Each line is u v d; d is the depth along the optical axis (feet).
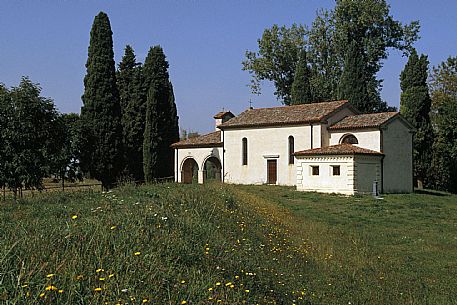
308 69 231.50
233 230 54.65
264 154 161.27
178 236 40.27
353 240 71.97
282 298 37.32
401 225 87.71
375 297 45.65
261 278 39.22
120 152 157.28
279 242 59.16
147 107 185.26
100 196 65.36
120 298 25.84
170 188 77.20
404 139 146.82
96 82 155.84
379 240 73.67
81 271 28.35
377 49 218.38
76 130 138.51
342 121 151.64
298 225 78.84
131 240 35.17
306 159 135.13
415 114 179.63
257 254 48.60
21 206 56.70
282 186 152.05
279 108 170.40
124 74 205.46
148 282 28.91
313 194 127.34
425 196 136.26
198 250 38.24
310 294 42.24
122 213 45.85
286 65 240.94
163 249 35.70
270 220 72.54
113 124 156.25
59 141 127.24
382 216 96.89
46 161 118.83
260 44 242.99
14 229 37.73
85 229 37.04
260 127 162.40
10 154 113.80
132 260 31.12
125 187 77.51
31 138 116.47
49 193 74.13
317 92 229.25
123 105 203.10
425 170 179.63
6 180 112.47
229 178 168.96
